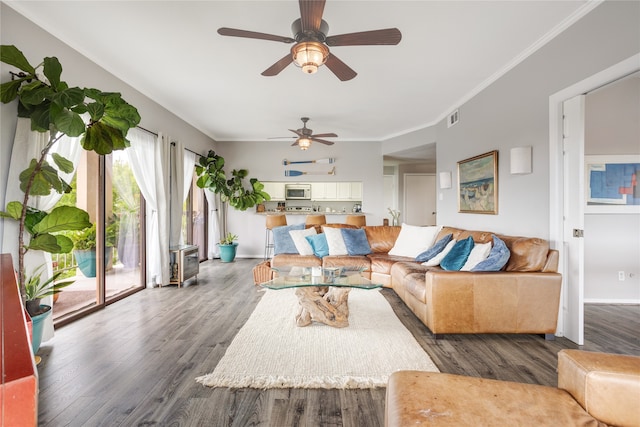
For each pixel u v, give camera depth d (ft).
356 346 8.18
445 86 13.47
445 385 3.74
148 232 14.43
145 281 14.43
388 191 30.63
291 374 6.78
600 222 12.39
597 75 7.90
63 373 6.83
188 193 19.42
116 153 12.70
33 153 7.88
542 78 9.83
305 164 23.82
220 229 23.15
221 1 7.82
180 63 11.16
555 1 7.89
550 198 9.46
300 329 9.32
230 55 10.59
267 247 23.17
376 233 16.62
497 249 9.25
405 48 10.19
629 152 12.32
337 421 5.35
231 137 23.03
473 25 8.89
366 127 20.18
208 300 12.37
